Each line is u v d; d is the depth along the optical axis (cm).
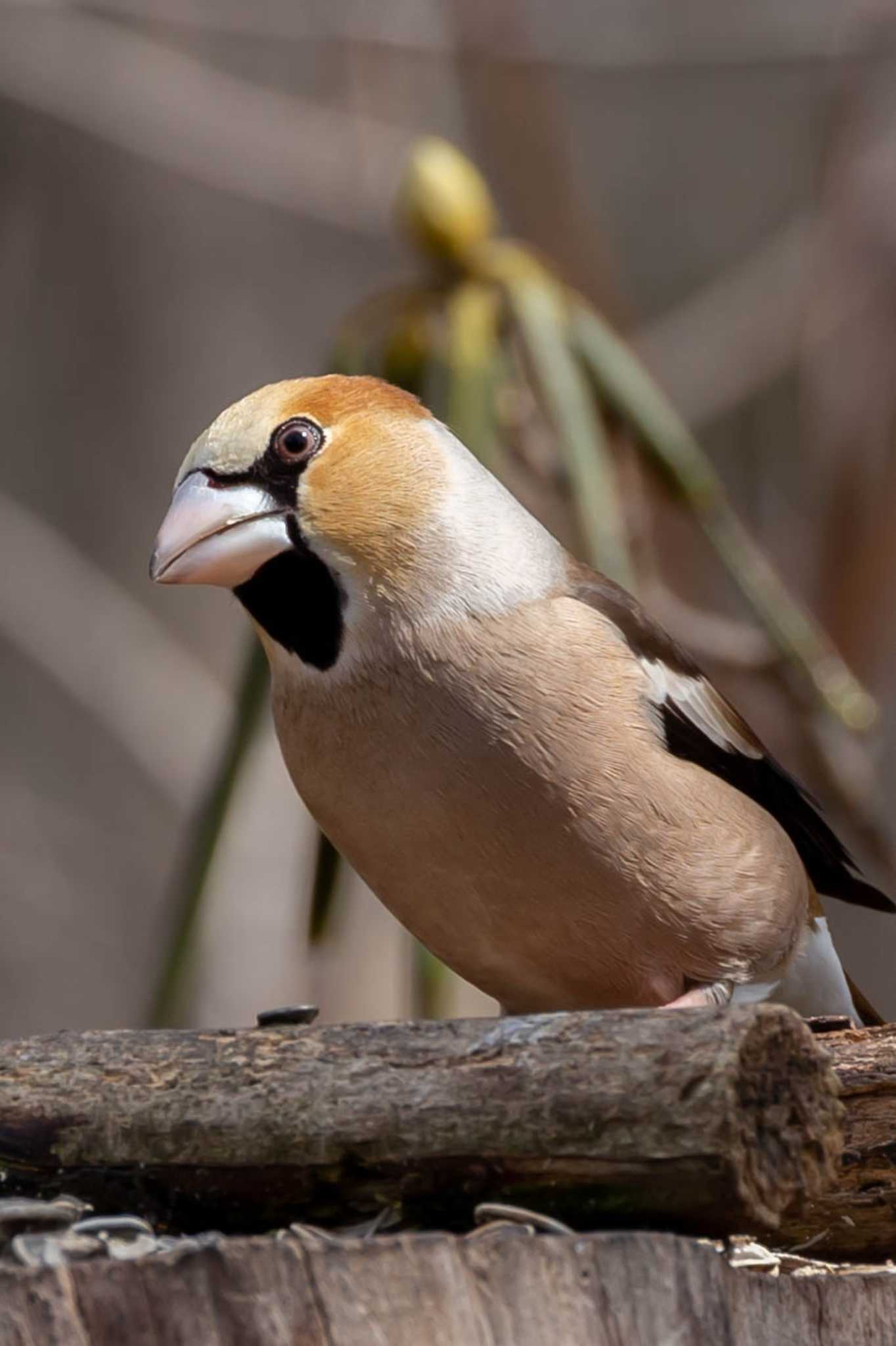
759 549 1861
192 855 1039
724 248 2053
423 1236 490
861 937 1808
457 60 1655
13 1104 599
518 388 1138
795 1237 661
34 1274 472
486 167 1650
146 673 2008
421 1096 556
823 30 1856
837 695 1116
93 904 2130
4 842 2130
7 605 2002
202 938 1518
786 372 1892
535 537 827
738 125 2058
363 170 1838
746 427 1903
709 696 859
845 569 1555
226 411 814
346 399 808
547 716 767
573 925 788
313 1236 525
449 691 767
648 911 784
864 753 1349
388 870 794
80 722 2166
